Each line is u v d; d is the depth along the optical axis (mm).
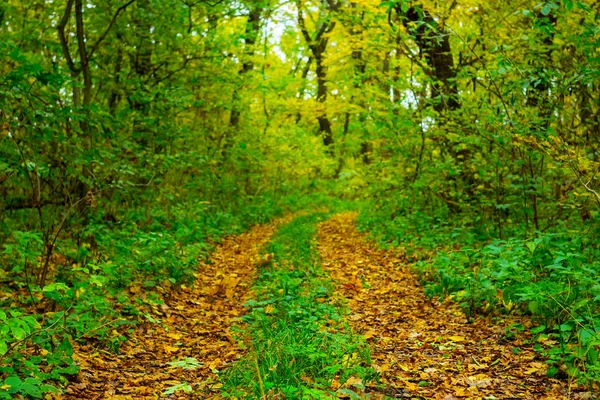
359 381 4332
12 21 11234
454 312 6668
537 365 4766
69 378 4520
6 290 6633
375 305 7324
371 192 14461
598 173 7102
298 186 25250
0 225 7801
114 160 8938
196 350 5648
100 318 5812
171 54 12180
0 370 3926
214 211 15805
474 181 11422
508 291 5602
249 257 11062
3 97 6543
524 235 8984
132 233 9242
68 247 8344
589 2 8938
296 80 21344
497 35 10445
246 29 13117
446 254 8289
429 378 4668
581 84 8359
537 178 8492
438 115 10492
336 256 11148
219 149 16234
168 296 7539
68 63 9680
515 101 8289
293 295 6891
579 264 5566
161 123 11258
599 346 4625
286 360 4258
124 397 4273
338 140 26984
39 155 7781
